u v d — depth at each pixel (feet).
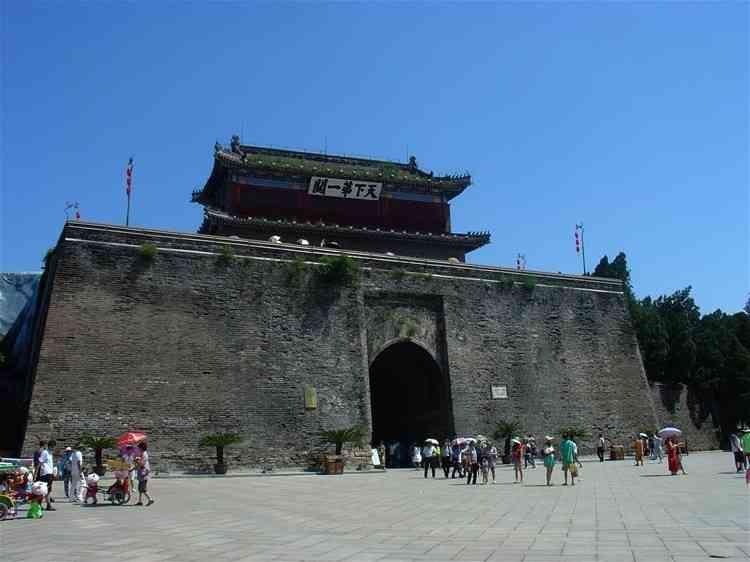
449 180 188.14
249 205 168.04
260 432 112.27
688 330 191.42
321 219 174.50
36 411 98.63
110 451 100.68
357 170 184.75
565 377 144.25
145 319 109.29
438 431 134.00
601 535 42.14
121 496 67.41
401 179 181.57
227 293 116.88
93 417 101.55
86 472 97.35
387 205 182.50
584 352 148.56
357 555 36.78
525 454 125.39
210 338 113.09
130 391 104.94
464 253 188.24
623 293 159.22
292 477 102.99
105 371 104.27
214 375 111.55
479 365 136.26
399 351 138.51
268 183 171.22
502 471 114.62
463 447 104.27
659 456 134.51
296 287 123.34
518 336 142.00
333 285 127.03
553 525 47.29
